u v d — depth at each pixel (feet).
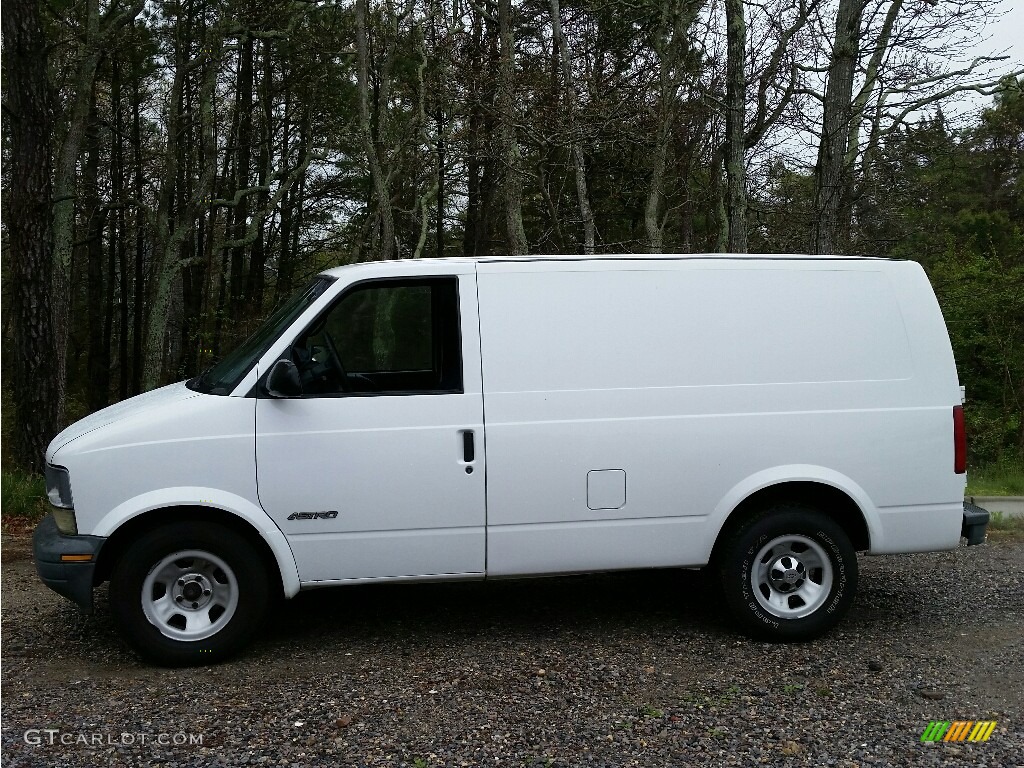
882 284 15.93
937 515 15.65
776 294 15.57
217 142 66.59
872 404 15.49
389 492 14.35
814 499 15.99
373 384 15.48
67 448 13.91
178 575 14.16
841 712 12.38
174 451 13.87
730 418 15.12
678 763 10.84
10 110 30.55
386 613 16.98
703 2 36.76
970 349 53.21
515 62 38.27
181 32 52.54
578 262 15.30
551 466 14.70
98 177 71.46
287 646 15.12
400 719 12.07
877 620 16.66
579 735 11.59
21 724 11.93
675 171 44.80
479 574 14.82
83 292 91.25
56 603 17.48
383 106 43.57
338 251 77.20
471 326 14.78
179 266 51.29
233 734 11.60
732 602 15.25
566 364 14.87
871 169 44.06
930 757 11.04
